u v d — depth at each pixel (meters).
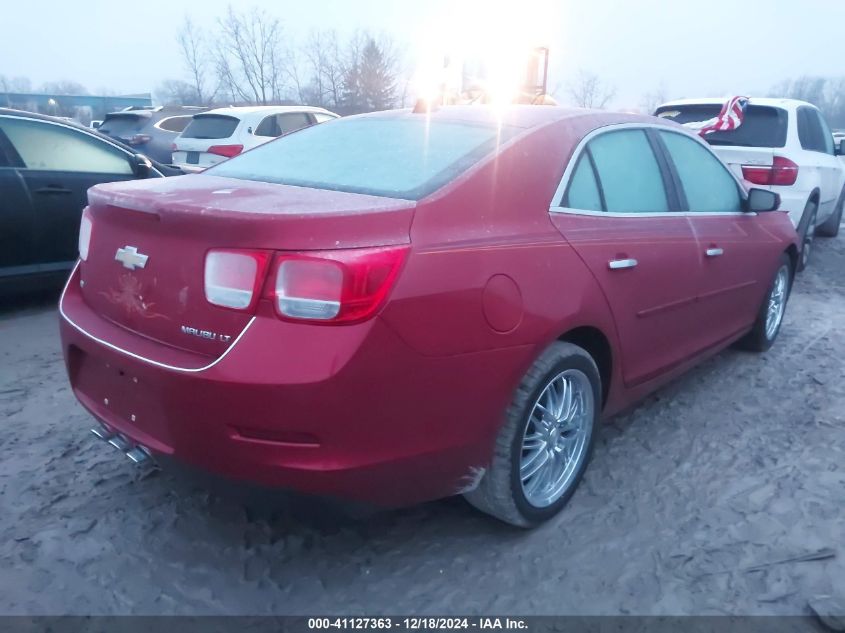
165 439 2.61
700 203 4.23
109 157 6.50
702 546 3.07
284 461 2.42
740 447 3.93
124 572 2.87
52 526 3.13
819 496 3.46
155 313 2.66
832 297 7.35
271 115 11.37
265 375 2.34
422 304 2.50
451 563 2.96
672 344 3.92
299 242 2.37
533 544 3.08
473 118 3.42
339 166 3.18
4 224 5.76
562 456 3.24
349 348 2.36
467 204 2.80
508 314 2.75
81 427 4.02
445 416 2.62
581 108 3.71
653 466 3.71
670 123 4.18
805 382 4.88
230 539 3.08
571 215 3.21
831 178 8.86
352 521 3.20
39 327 5.74
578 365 3.14
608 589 2.82
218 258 2.45
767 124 7.80
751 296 4.81
